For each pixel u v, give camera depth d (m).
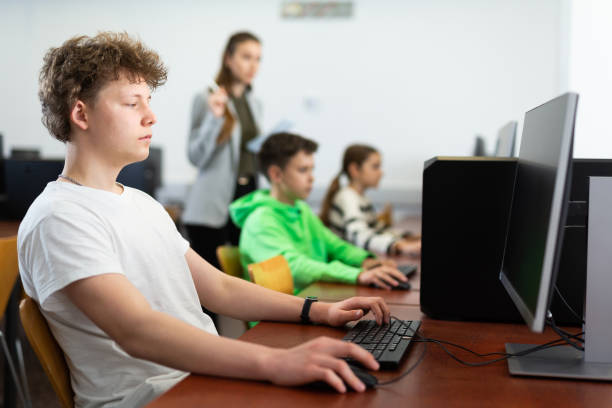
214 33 5.90
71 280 0.89
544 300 0.75
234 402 0.75
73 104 0.99
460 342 1.08
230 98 3.37
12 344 2.12
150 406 0.73
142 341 0.85
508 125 1.75
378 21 5.68
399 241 2.49
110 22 6.01
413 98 5.68
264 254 1.83
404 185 5.72
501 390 0.82
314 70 5.80
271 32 5.84
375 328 1.12
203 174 3.21
